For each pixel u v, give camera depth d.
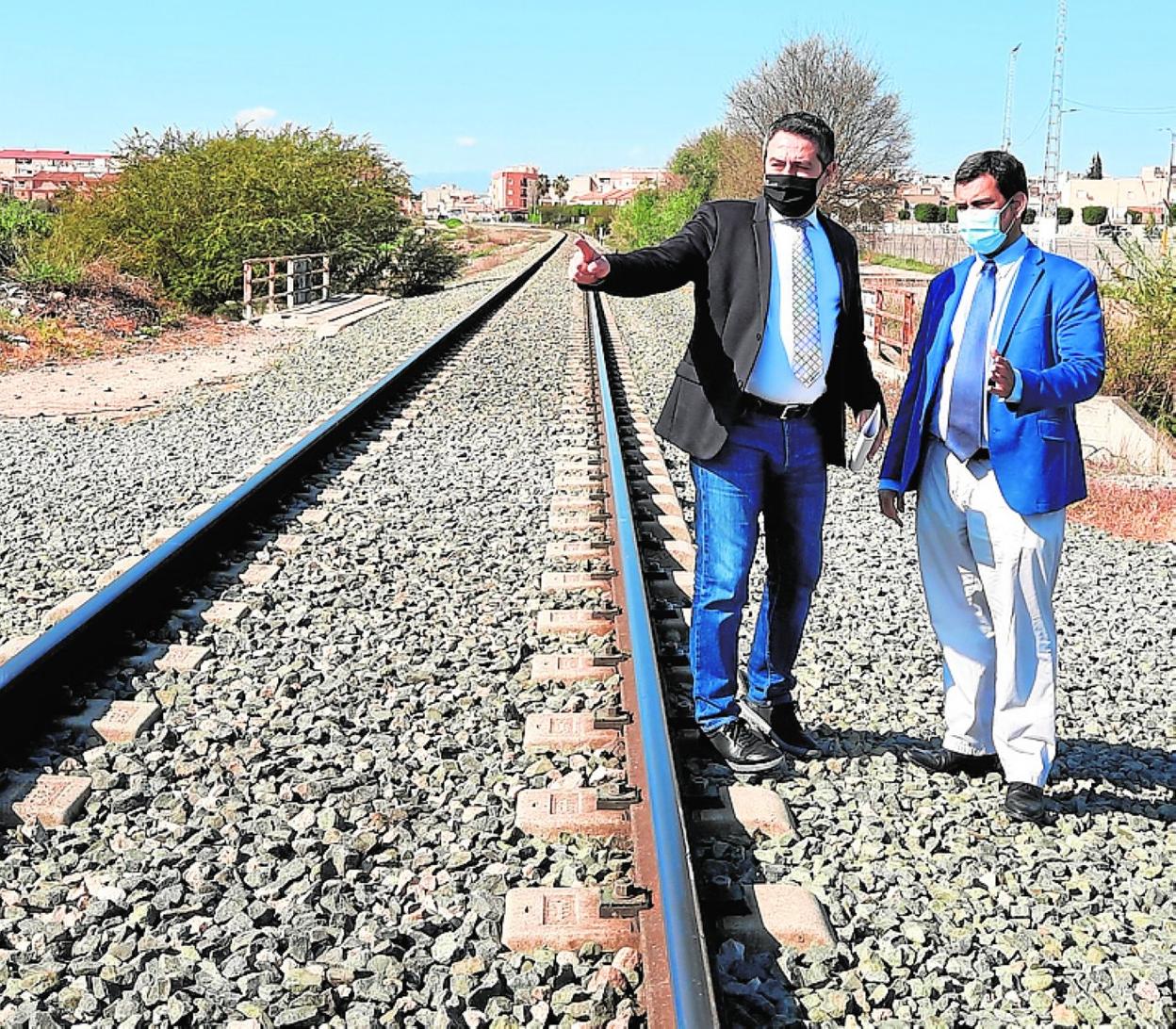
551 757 4.71
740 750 4.62
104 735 4.84
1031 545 4.33
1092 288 4.26
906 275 42.00
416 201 37.53
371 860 3.97
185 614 6.19
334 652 5.77
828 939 3.54
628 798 4.22
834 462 4.77
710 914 3.60
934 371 4.55
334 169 33.16
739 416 4.51
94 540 7.62
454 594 6.70
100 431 11.83
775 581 4.86
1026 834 4.28
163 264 28.38
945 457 4.56
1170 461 12.95
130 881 3.78
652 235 68.31
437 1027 3.16
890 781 4.64
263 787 4.42
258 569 6.99
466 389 14.69
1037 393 3.99
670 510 8.82
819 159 4.42
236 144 31.23
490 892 3.75
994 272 4.41
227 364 18.22
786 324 4.45
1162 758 5.08
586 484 9.38
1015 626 4.37
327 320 25.23
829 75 55.16
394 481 9.52
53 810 4.20
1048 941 3.58
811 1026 3.21
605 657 5.57
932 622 4.77
